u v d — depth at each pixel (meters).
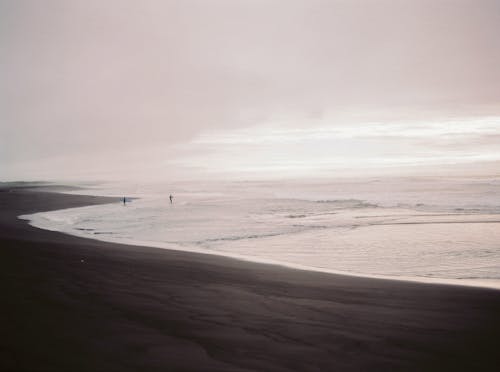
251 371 6.37
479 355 7.16
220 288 11.35
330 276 13.51
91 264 13.77
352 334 7.99
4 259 13.80
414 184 70.94
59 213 38.88
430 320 8.87
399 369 6.62
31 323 7.71
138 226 28.69
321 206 41.91
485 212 33.84
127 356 6.57
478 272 14.86
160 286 11.25
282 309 9.51
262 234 24.56
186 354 6.81
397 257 17.80
